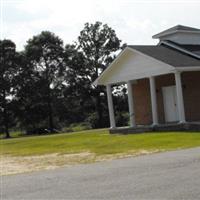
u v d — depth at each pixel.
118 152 19.28
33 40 61.78
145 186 10.33
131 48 30.38
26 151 25.31
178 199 8.87
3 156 23.67
